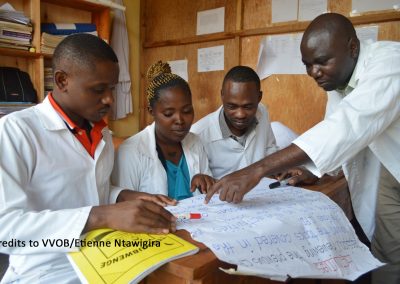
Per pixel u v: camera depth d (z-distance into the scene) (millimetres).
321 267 648
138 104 2912
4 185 676
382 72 873
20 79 2125
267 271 573
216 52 2424
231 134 1359
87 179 856
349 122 827
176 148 1168
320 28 946
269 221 721
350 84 1034
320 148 793
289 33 2076
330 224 788
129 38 2799
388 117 868
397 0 1724
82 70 739
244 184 778
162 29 2734
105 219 663
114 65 779
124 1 2719
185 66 2613
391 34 1769
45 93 2230
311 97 2049
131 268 531
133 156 1069
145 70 2873
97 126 898
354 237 804
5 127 723
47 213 670
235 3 2297
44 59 2242
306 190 1018
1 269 1447
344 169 1240
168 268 542
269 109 2203
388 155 1082
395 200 1221
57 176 797
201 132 1379
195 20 2521
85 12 2521
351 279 670
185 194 1097
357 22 1838
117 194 939
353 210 1345
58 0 2273
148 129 1156
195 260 548
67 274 769
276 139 1797
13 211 670
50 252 647
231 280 604
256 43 2230
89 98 767
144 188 1082
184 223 703
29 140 750
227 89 1218
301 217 771
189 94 1071
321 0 1952
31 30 2072
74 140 834
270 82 2186
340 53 948
